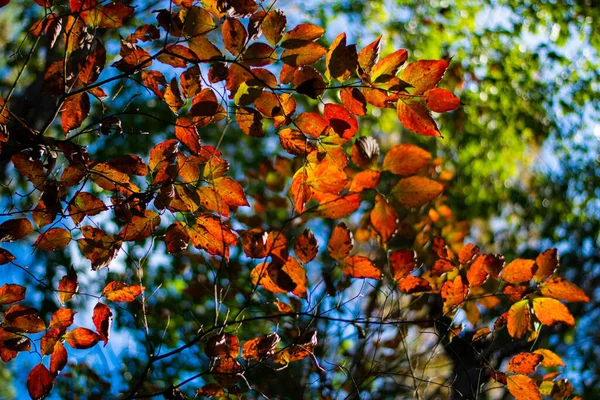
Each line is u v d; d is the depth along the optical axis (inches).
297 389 142.6
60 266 176.6
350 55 62.4
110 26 72.0
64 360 76.6
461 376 123.6
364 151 67.9
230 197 73.6
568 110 265.3
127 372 177.6
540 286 85.1
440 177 201.9
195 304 179.0
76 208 73.9
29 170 73.5
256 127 70.7
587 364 206.4
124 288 78.2
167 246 75.4
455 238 152.9
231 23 66.1
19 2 194.7
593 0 259.0
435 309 130.3
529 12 258.8
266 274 77.6
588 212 263.4
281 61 64.9
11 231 73.7
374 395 138.3
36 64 141.2
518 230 254.8
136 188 75.6
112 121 74.5
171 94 70.1
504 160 267.9
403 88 62.1
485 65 262.2
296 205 72.9
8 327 74.4
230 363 81.9
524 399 88.4
